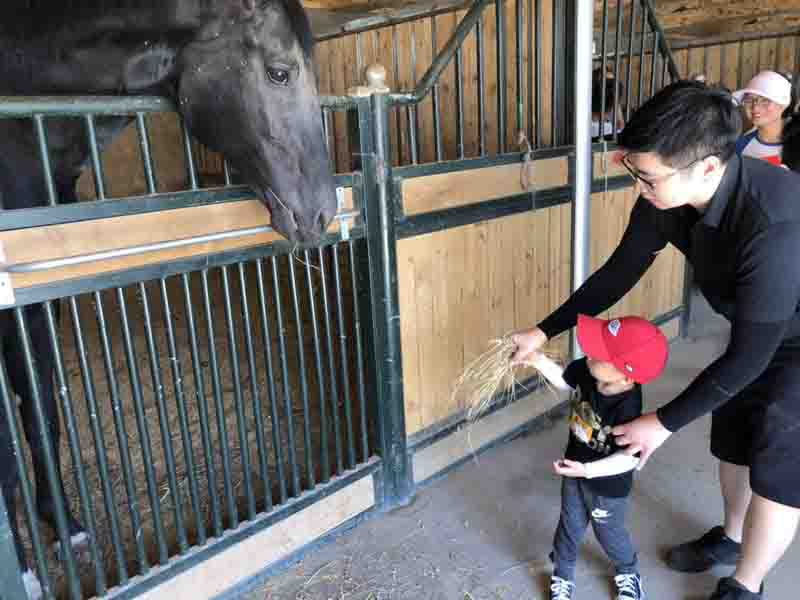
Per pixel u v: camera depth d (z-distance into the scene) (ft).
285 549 6.30
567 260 9.61
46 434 4.69
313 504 6.48
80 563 6.31
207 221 5.20
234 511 5.90
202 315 14.65
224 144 5.01
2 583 4.49
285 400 6.22
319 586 6.05
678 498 7.23
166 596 5.47
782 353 4.72
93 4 4.76
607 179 9.95
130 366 5.06
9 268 4.14
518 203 8.30
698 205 4.28
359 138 6.20
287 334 12.80
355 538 6.75
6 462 5.04
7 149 4.90
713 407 4.19
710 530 6.17
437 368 7.70
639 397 5.02
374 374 6.88
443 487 7.68
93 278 4.63
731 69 19.12
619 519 5.36
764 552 5.01
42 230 4.28
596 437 5.07
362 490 6.94
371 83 6.17
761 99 9.53
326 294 6.33
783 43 17.92
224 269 5.49
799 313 4.57
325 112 6.13
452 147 11.70
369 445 7.34
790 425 4.62
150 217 4.83
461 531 6.82
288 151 4.90
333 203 5.17
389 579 6.11
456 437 8.00
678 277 12.13
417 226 6.96
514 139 10.53
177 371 5.35
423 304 7.34
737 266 4.13
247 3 4.61
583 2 7.92
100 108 4.49
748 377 4.07
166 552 5.49
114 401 5.00
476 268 7.96
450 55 6.95
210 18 4.68
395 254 6.72
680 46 19.36
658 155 3.75
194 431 9.05
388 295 6.72
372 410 7.05
